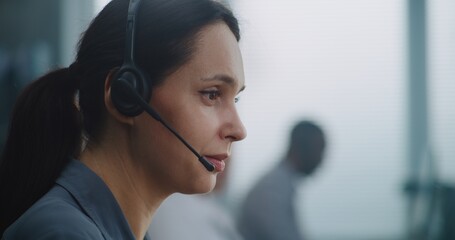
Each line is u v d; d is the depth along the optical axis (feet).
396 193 15.79
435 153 15.64
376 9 15.62
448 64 15.58
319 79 15.75
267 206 10.23
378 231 15.94
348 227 16.02
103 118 3.51
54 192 3.35
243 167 15.88
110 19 3.51
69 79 3.61
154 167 3.43
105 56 3.47
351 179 15.92
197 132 3.37
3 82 14.42
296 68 15.71
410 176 15.76
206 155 3.43
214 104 3.45
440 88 15.62
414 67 15.69
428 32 15.62
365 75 15.72
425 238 14.03
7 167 3.62
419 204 15.25
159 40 3.37
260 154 15.90
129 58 3.39
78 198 3.32
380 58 15.70
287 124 15.81
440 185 14.19
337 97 15.71
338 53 15.66
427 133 15.71
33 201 3.55
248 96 15.80
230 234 8.02
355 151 15.90
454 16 15.56
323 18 15.64
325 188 16.05
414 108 15.71
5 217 3.59
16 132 3.62
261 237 10.24
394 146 15.80
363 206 15.96
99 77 3.48
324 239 16.03
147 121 3.39
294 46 15.64
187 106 3.36
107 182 3.46
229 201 15.29
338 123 15.80
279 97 15.78
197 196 7.77
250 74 15.34
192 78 3.37
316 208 16.10
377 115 15.78
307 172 10.74
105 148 3.49
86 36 3.57
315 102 15.79
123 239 3.37
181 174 3.39
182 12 3.39
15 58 14.92
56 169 3.55
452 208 13.66
